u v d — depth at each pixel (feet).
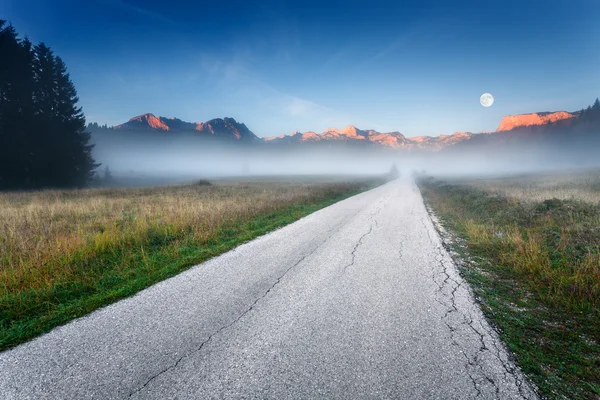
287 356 8.64
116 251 19.86
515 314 11.40
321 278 15.15
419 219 32.94
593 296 12.34
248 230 26.89
